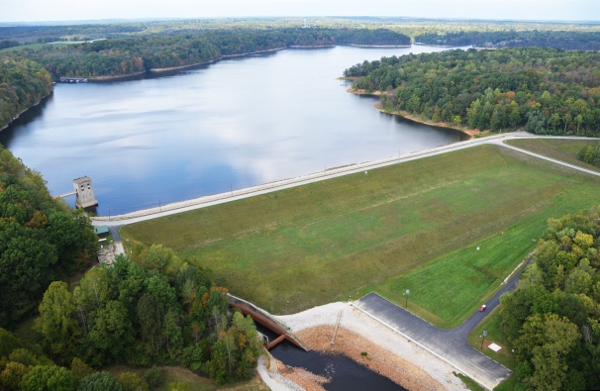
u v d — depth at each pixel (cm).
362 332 9694
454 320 9994
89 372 7281
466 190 16500
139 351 8325
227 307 9212
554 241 10800
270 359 8850
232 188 17825
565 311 8206
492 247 13000
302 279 11381
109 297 8494
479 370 8600
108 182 18362
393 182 16450
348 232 13488
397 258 12375
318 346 9356
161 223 12875
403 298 10806
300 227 13650
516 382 8225
